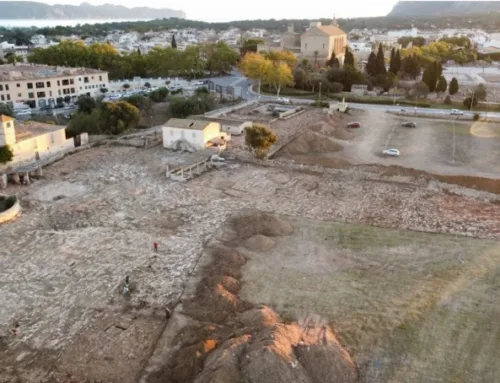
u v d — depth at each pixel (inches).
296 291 1378.0
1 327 1227.2
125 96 4603.8
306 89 5378.9
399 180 2343.8
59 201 2066.9
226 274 1446.9
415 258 1574.8
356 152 2915.8
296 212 1963.6
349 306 1304.1
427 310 1280.8
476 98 4525.1
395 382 1034.7
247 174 2436.0
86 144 2891.2
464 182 2353.6
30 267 1505.9
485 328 1208.2
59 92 4613.7
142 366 1088.2
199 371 1027.3
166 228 1806.1
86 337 1188.5
